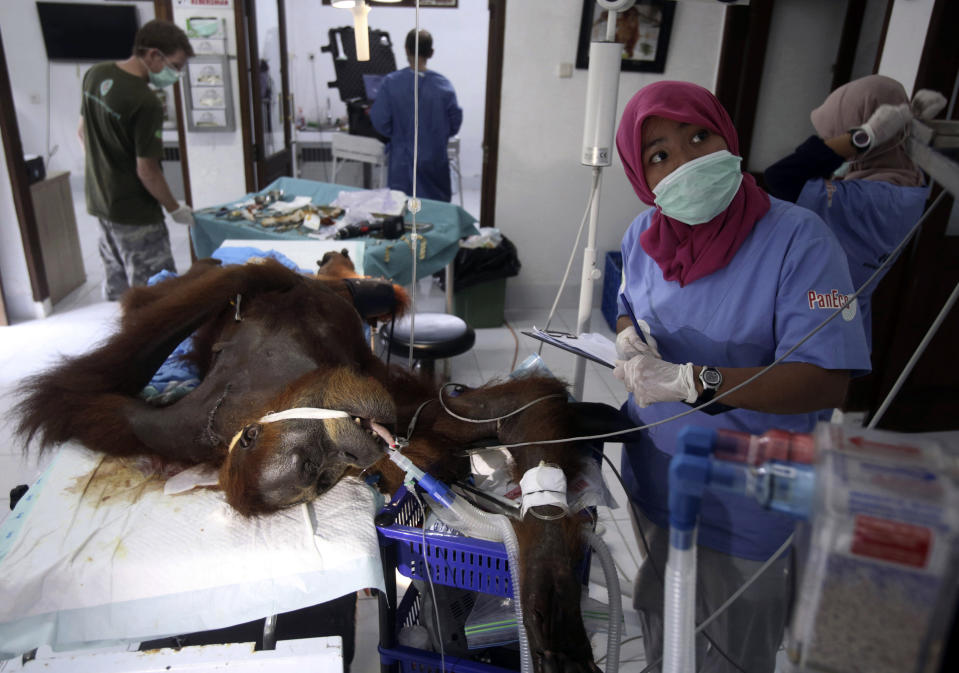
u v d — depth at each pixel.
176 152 7.36
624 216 4.62
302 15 7.68
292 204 3.74
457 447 1.50
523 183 4.51
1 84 3.87
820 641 0.47
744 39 4.05
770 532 1.28
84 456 1.45
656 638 1.49
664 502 1.40
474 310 4.34
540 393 1.50
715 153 1.20
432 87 4.57
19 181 4.03
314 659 0.85
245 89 4.84
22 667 0.84
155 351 1.50
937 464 0.47
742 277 1.27
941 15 2.71
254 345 1.46
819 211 2.03
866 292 2.12
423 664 1.41
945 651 0.46
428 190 4.82
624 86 4.30
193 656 0.85
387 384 1.60
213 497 1.35
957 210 2.93
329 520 1.30
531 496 1.23
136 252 4.11
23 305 4.27
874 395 3.29
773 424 1.28
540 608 1.10
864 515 0.43
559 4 4.13
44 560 1.19
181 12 4.67
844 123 2.08
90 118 3.80
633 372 1.20
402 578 2.06
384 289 1.92
